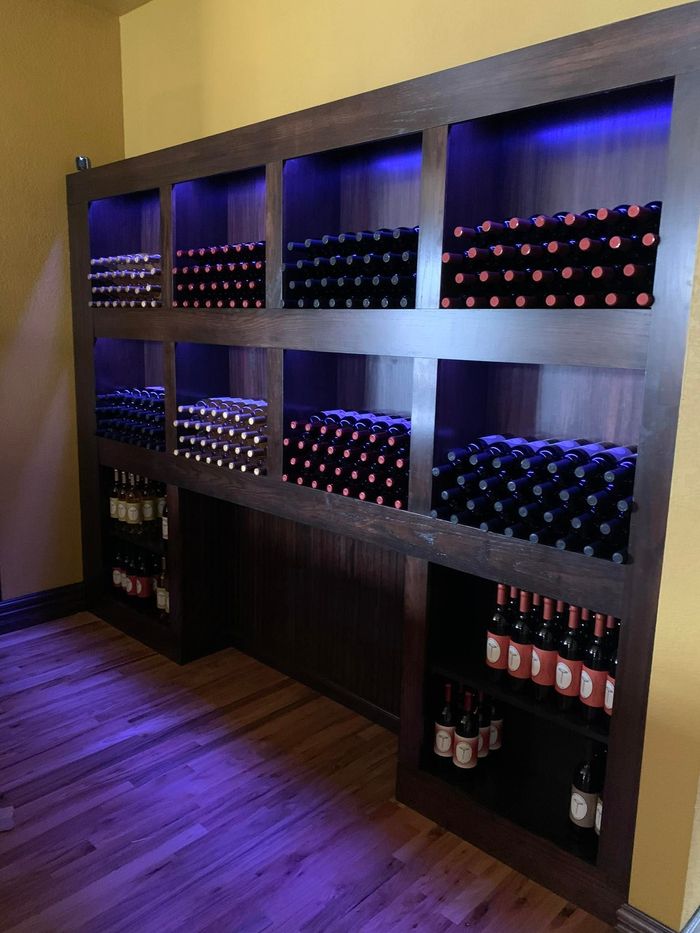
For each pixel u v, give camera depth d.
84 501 2.97
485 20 1.79
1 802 1.83
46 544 2.95
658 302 1.25
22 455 2.84
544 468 1.55
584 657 1.56
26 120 2.67
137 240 2.88
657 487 1.29
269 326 2.00
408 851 1.69
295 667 2.49
